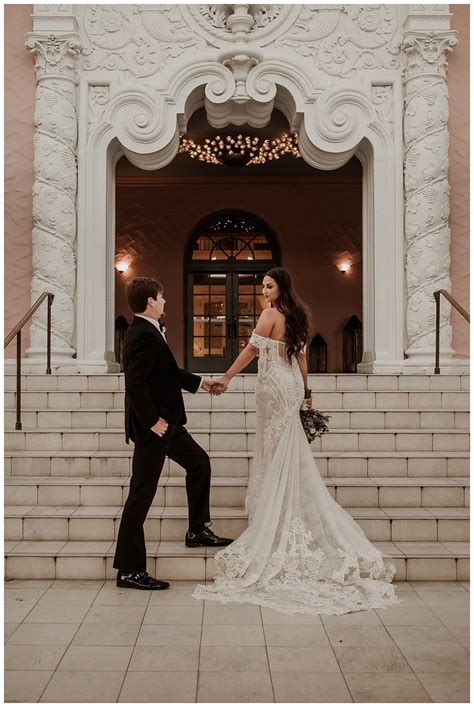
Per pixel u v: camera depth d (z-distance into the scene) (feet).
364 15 28.22
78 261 27.76
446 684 10.36
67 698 9.89
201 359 51.03
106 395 22.16
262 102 27.81
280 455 15.17
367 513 16.65
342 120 27.84
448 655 11.37
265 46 28.14
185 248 50.96
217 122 29.40
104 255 28.12
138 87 27.76
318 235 51.03
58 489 17.39
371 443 20.04
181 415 15.08
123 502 17.37
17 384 20.53
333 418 21.22
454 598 13.99
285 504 14.94
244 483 17.37
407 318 27.86
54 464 18.69
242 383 22.95
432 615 13.10
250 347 15.72
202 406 21.91
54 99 27.20
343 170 48.75
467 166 28.53
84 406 22.16
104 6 28.04
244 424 20.72
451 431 20.17
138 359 14.23
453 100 28.50
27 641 11.87
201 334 51.21
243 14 27.66
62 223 27.12
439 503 17.37
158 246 50.65
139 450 14.53
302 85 27.89
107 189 28.94
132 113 27.94
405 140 27.96
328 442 20.04
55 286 27.02
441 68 27.68
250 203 50.88
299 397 15.69
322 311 50.67
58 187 27.12
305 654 11.39
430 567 14.99
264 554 14.42
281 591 13.94
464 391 22.26
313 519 14.94
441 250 27.32
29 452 19.40
